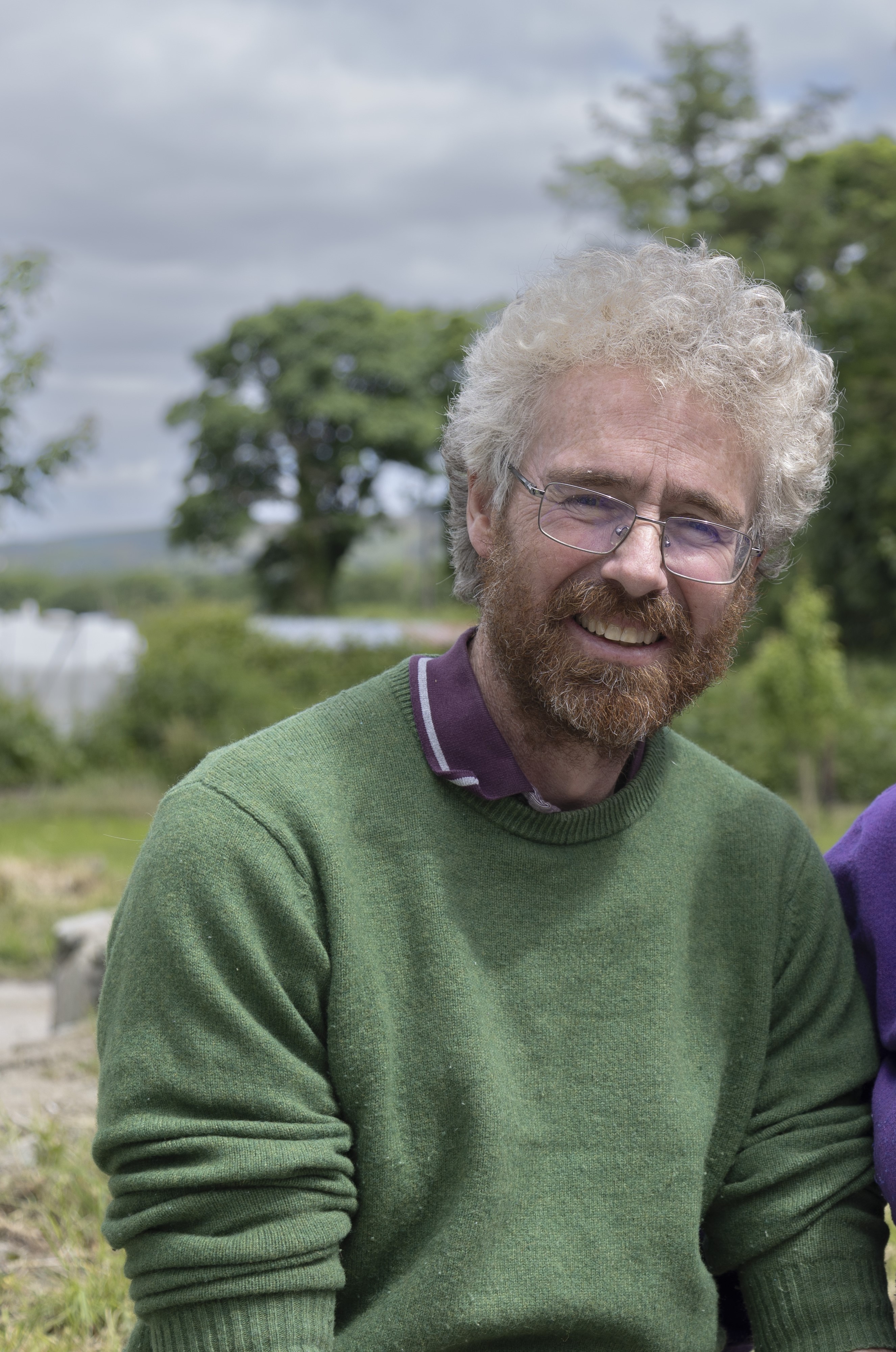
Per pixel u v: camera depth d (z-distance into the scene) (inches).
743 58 1433.3
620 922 62.5
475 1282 56.6
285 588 2105.1
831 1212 64.6
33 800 676.1
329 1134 56.0
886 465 1047.6
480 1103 57.5
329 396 2004.2
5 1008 279.0
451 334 2037.4
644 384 59.9
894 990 66.7
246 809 57.9
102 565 6486.2
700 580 61.2
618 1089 60.5
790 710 602.2
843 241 1237.1
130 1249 55.5
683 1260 60.5
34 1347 88.4
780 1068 66.7
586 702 60.7
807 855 69.8
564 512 60.3
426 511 2127.2
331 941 57.8
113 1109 55.2
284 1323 53.8
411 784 61.4
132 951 56.4
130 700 770.8
